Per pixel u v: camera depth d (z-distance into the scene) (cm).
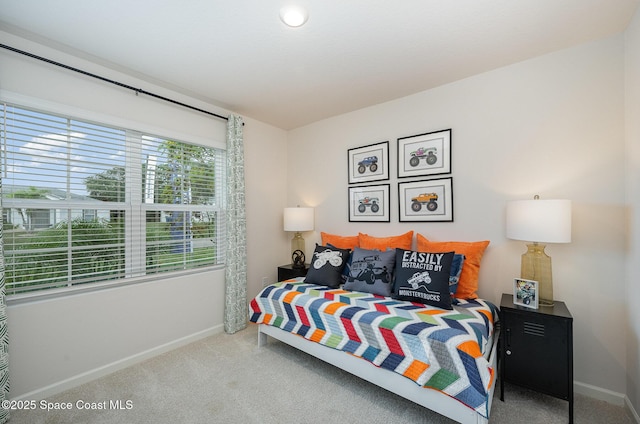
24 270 190
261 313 254
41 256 196
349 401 187
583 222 200
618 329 188
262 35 189
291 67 230
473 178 247
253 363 236
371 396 193
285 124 369
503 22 177
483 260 241
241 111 323
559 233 178
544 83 215
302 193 375
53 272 201
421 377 160
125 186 239
